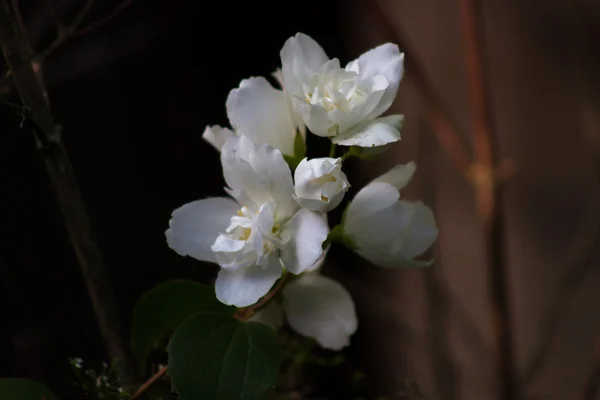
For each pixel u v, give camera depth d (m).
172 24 0.74
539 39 0.87
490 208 0.70
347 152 0.58
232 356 0.56
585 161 0.87
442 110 0.72
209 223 0.57
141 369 0.60
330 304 0.60
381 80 0.56
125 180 0.72
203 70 0.78
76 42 0.68
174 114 0.76
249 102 0.57
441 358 0.79
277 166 0.55
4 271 0.65
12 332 0.66
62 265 0.68
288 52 0.57
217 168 0.81
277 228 0.56
